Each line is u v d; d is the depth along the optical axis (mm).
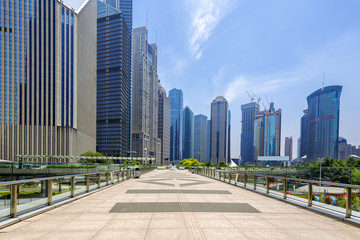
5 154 73500
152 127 199750
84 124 96562
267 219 5844
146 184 13922
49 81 80438
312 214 6387
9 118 75000
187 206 7238
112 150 134500
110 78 140625
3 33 77000
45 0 81812
